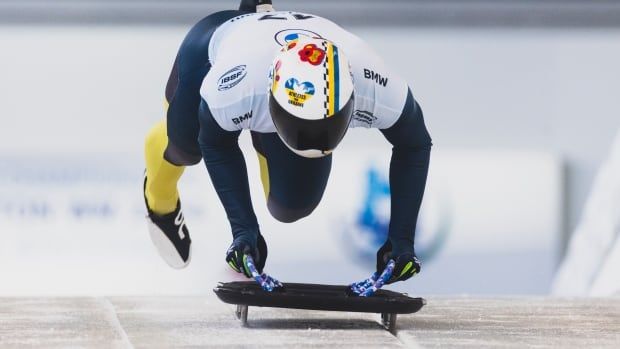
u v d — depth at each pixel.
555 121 39.66
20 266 35.47
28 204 35.66
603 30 40.72
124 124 38.28
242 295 18.61
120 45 38.91
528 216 38.16
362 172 36.94
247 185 19.08
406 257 18.83
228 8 40.53
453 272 37.59
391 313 19.17
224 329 19.28
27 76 38.06
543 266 38.12
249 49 18.27
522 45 40.25
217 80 18.16
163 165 23.23
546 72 39.97
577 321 21.27
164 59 38.97
